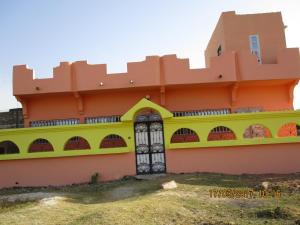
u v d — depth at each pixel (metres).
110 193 12.72
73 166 15.70
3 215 9.78
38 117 18.72
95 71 17.88
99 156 15.73
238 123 15.83
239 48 19.31
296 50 18.00
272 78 17.77
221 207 9.93
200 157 15.62
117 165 15.68
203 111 18.69
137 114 16.05
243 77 17.77
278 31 19.59
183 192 11.55
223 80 17.67
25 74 17.94
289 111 15.78
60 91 17.78
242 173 15.46
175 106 18.66
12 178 15.79
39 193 13.00
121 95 18.73
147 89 18.36
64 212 9.91
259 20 19.62
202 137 15.75
